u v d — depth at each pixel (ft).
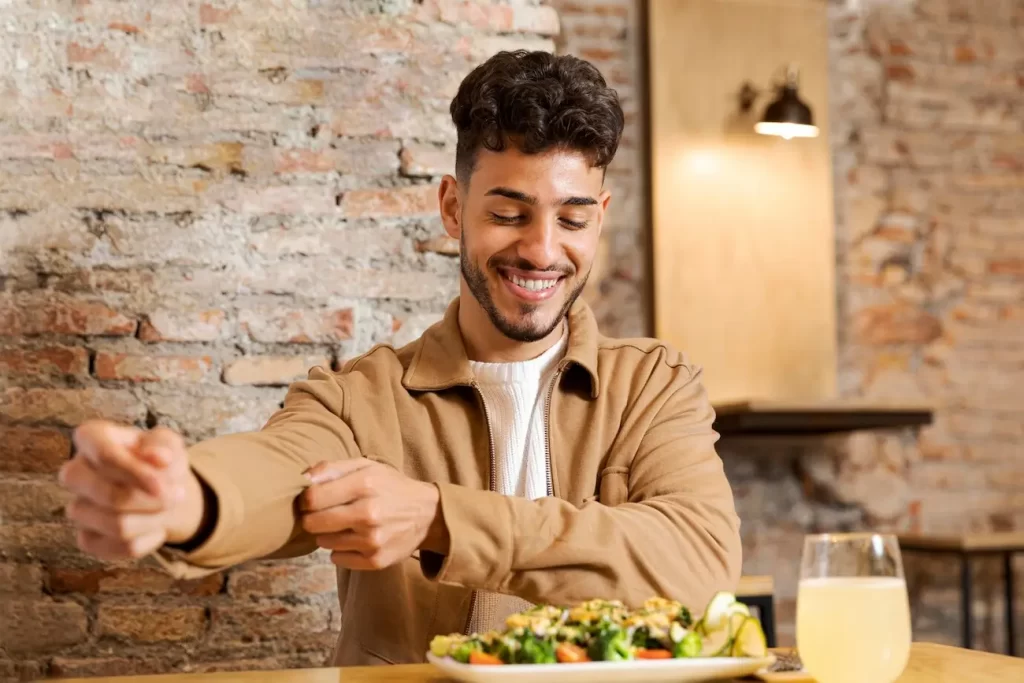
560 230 4.63
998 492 14.15
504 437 4.88
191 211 6.44
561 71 4.56
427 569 3.83
